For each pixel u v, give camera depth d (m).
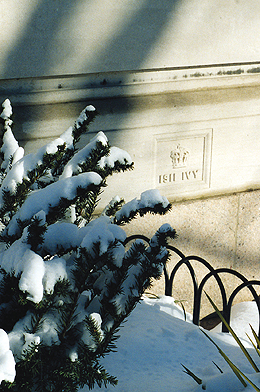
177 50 2.85
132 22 2.66
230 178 3.35
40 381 1.35
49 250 1.29
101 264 1.40
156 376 1.72
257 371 1.65
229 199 3.36
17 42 2.41
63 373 1.32
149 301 2.55
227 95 3.12
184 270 3.34
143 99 2.86
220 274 3.50
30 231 1.21
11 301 1.36
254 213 3.50
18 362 1.28
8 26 2.37
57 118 2.65
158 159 3.05
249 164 3.38
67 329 1.34
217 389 1.52
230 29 2.97
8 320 1.34
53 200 1.29
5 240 1.42
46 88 2.55
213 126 3.15
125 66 2.72
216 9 2.89
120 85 2.75
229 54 3.02
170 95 2.93
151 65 2.79
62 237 1.30
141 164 2.99
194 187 3.24
